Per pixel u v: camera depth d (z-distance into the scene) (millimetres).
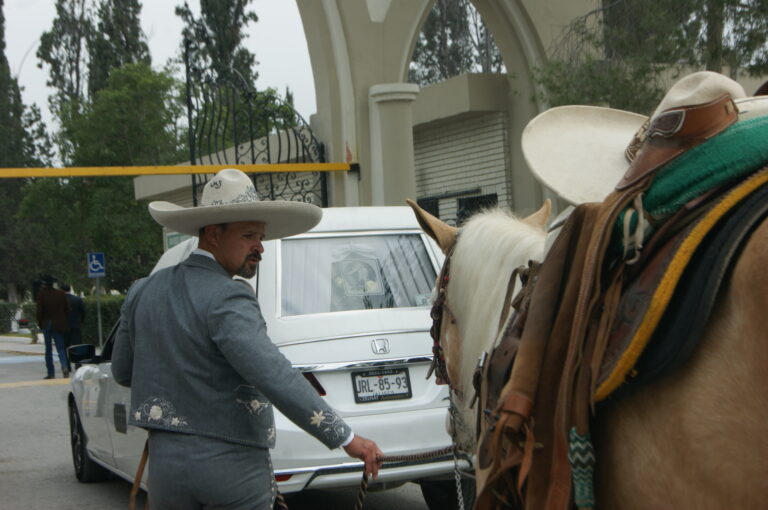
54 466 8531
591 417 2207
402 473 4883
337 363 4914
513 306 2736
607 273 2258
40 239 52281
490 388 2723
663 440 1992
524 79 13289
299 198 13859
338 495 6566
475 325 3195
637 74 10594
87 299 26016
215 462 3027
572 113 2928
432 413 5000
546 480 2338
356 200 11914
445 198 15211
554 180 2654
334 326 5047
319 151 12102
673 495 1974
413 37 12164
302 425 2977
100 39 47406
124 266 33719
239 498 3049
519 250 3076
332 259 5465
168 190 21750
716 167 2037
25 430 10703
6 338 35625
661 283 1970
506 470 2416
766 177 1957
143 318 3197
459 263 3367
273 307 5133
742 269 1843
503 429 2324
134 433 5980
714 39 10148
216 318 3031
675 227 2072
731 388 1834
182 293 3150
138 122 25750
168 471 3049
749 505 1795
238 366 2977
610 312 2148
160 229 27234
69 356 6383
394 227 5766
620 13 11219
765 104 2170
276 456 4738
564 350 2334
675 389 1964
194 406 3053
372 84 11898
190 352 3064
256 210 3209
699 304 1874
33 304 41438
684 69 11438
